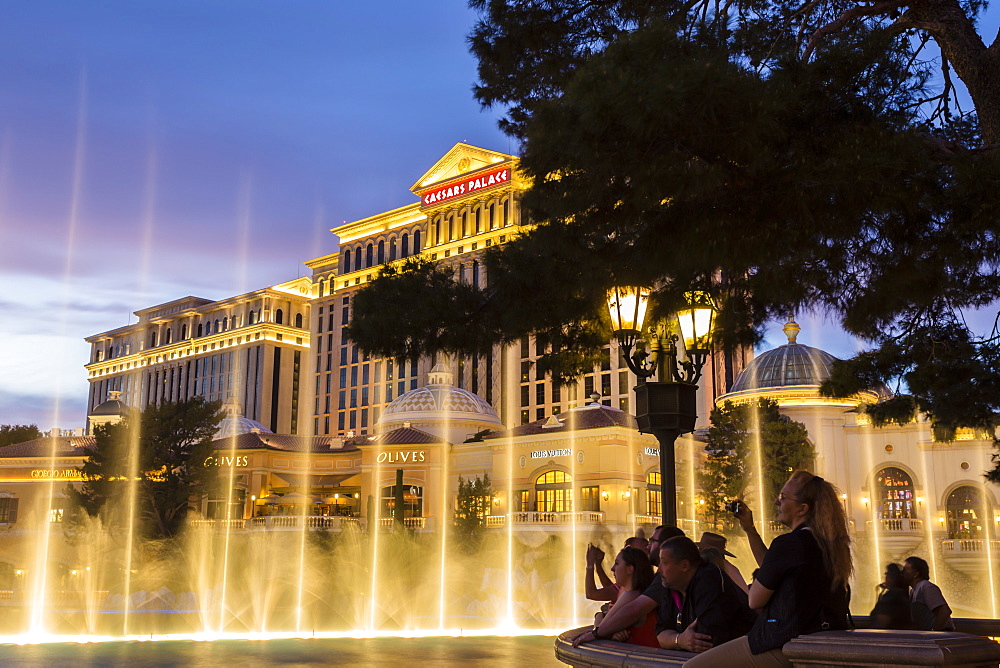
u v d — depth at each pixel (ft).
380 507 215.10
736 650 16.02
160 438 206.18
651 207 31.42
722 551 22.70
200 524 203.31
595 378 329.11
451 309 40.11
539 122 30.83
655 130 27.76
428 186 387.34
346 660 52.75
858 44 29.55
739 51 33.58
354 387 400.88
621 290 38.52
